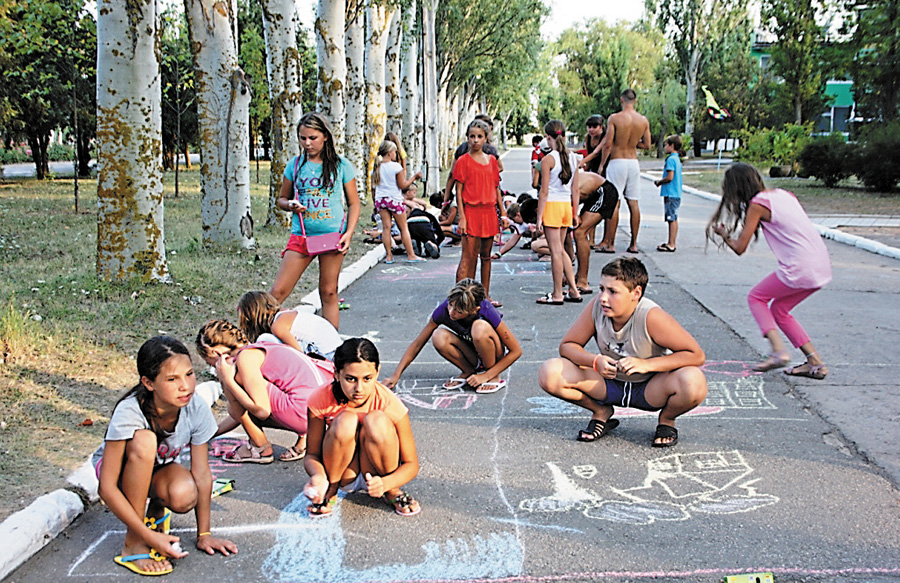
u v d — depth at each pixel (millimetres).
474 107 55875
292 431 4461
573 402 4695
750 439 4637
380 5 16672
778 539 3473
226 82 10422
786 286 5535
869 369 5902
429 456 4453
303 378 4344
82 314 6797
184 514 3646
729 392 5465
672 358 4406
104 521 3705
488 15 27797
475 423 4977
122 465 3238
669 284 9320
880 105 26156
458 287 5359
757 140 30688
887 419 4891
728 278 9680
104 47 7406
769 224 5641
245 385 4301
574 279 8727
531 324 7496
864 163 22656
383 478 3668
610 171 11578
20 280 8250
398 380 5816
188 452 4492
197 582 3188
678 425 4891
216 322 4340
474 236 8023
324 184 6102
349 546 3465
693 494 3941
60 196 19641
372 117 18625
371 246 12312
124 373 5566
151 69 7621
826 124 47344
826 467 4230
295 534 3580
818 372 5664
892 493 3914
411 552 3402
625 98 11430
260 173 33688
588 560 3316
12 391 4961
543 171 8109
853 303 8141
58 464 4059
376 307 8328
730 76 44938
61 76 22516
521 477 4168
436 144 22922
